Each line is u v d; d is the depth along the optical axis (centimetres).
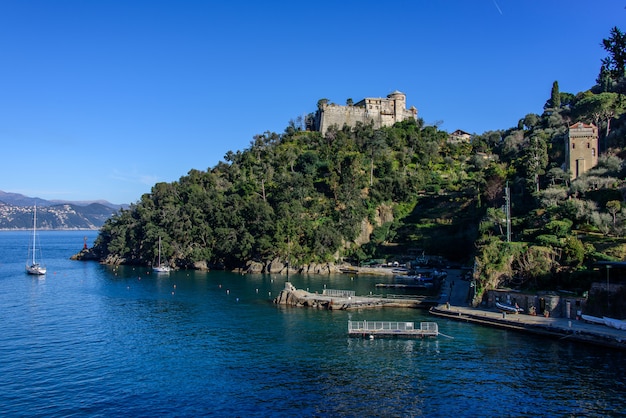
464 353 7444
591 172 15725
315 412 5375
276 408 5478
